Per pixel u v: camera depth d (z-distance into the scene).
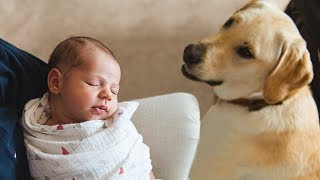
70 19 2.06
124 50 2.11
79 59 1.24
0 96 1.16
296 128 1.30
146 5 2.17
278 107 1.32
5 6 2.01
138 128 1.46
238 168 1.38
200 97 2.11
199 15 2.20
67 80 1.23
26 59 1.26
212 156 1.42
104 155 1.19
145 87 2.08
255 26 1.28
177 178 1.45
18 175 1.11
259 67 1.29
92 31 2.08
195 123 1.48
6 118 1.12
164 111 1.48
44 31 2.02
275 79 1.27
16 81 1.19
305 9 1.76
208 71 1.33
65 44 1.27
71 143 1.17
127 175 1.22
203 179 1.45
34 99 1.24
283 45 1.26
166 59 2.13
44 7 2.05
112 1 2.13
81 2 2.10
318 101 1.73
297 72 1.26
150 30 2.15
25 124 1.18
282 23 1.30
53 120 1.24
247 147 1.34
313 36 1.70
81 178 1.18
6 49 1.22
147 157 1.31
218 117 1.42
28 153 1.16
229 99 1.39
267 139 1.32
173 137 1.46
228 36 1.32
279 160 1.31
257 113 1.33
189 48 1.36
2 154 1.07
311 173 1.31
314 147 1.31
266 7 1.35
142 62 2.11
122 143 1.23
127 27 2.13
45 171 1.16
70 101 1.22
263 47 1.27
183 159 1.45
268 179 1.33
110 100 1.26
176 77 2.12
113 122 1.25
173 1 2.20
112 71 1.27
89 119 1.24
